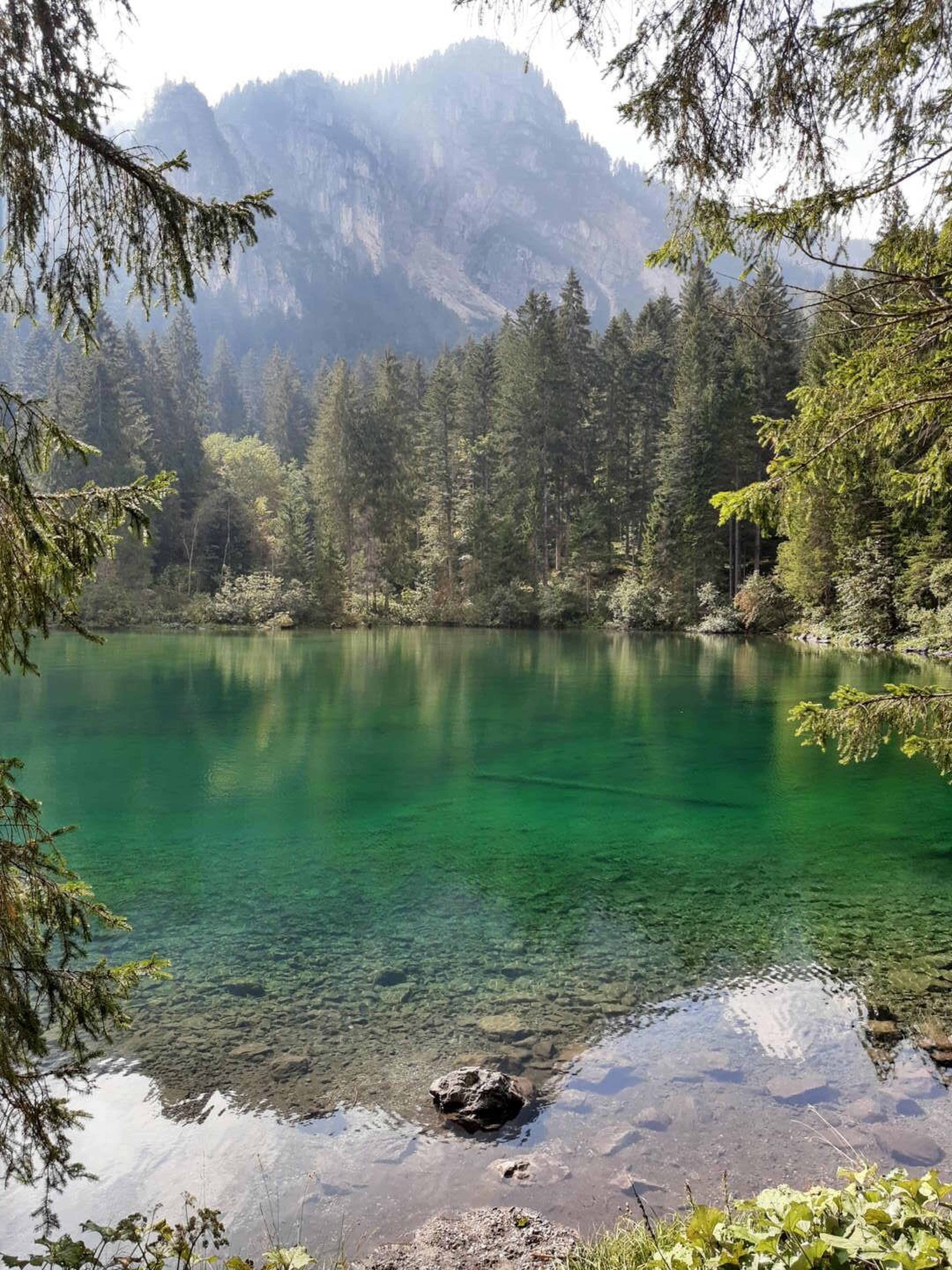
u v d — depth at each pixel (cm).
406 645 3528
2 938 235
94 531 258
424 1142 354
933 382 364
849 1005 477
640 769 1177
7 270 247
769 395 4109
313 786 1066
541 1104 380
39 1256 257
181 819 906
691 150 310
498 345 6894
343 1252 288
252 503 5944
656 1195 316
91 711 1670
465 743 1357
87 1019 251
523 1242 291
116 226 254
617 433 5638
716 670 2472
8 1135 245
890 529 3150
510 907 644
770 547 4525
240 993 496
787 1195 223
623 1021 462
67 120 228
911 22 285
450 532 5769
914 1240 197
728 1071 407
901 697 399
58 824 881
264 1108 378
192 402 6719
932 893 677
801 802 988
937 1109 370
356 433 5656
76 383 4419
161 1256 226
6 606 235
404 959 547
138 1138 355
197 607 4516
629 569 5066
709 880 709
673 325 5878
